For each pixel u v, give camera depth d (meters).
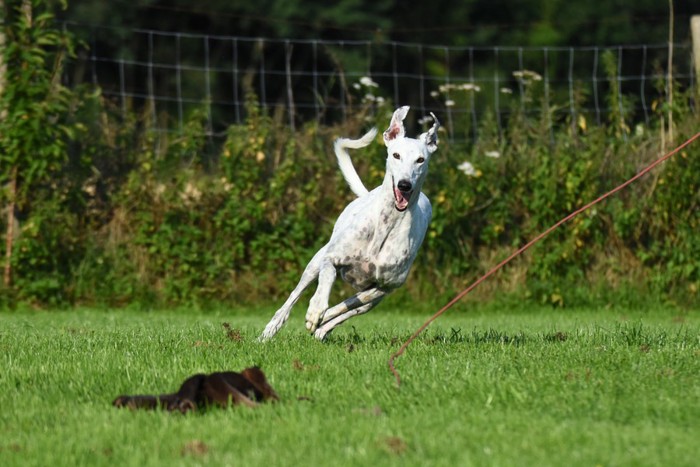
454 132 18.03
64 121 14.60
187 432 5.53
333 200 15.65
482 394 6.44
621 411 6.07
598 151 15.91
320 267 8.80
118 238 15.31
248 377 6.26
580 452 5.12
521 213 16.09
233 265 15.51
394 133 8.99
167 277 15.28
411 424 5.70
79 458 5.09
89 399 6.42
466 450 5.16
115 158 15.33
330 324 9.33
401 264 8.90
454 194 15.75
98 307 15.02
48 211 14.62
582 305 15.96
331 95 29.09
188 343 8.80
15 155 14.19
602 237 16.06
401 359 7.87
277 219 15.63
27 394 6.49
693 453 5.14
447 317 14.71
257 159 15.44
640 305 15.93
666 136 16.08
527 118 16.52
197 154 15.56
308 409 6.05
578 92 16.52
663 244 16.08
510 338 9.66
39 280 14.75
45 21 14.53
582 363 7.69
